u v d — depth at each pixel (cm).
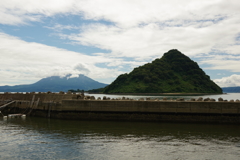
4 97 6141
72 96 4616
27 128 3472
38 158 2198
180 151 2397
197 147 2523
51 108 4519
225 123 3741
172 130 3303
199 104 3844
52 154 2298
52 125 3694
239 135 3030
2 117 4678
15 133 3145
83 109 4222
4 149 2450
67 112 4284
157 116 3950
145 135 3023
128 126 3578
